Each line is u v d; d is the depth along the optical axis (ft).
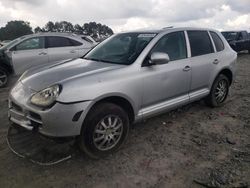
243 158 12.87
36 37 29.60
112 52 15.46
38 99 11.60
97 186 10.86
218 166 12.21
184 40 16.71
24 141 14.05
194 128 16.28
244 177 11.38
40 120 11.44
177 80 15.61
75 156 12.89
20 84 13.21
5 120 17.43
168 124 16.78
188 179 11.30
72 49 30.73
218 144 14.33
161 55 13.71
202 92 17.93
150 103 14.47
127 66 13.48
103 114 12.07
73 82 11.63
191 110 19.21
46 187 10.78
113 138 12.77
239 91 24.95
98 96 11.84
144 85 13.75
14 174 11.53
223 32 62.44
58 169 11.92
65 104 11.13
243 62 47.32
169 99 15.64
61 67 13.96
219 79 19.08
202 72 17.37
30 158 12.56
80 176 11.48
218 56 18.76
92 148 12.10
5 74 27.91
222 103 20.18
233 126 16.65
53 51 29.91
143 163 12.45
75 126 11.43
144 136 15.12
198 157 12.99
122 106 13.44
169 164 12.39
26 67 28.81
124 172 11.76
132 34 16.33
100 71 12.75
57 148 13.34
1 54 27.71
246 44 60.75
